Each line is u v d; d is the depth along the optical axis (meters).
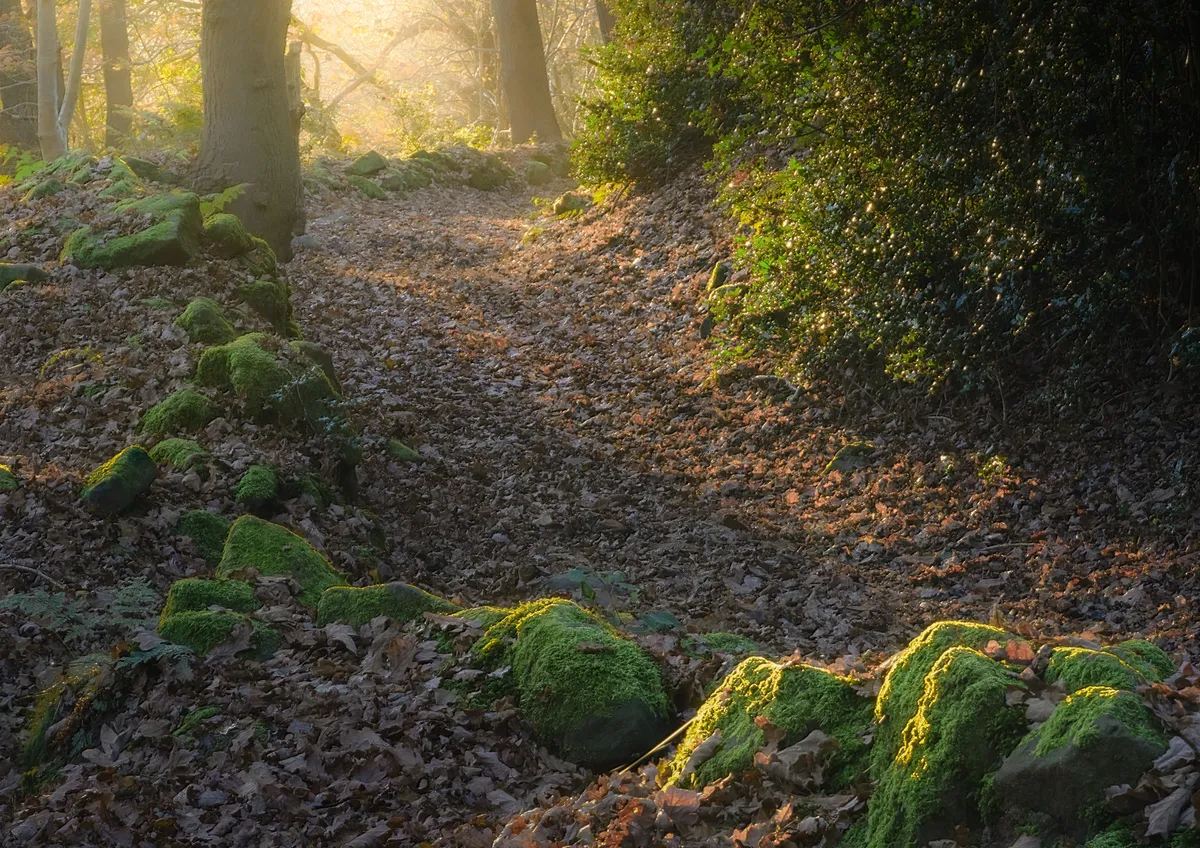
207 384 8.31
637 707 4.34
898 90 9.58
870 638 6.61
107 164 14.13
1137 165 8.44
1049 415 8.90
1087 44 8.30
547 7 44.62
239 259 11.54
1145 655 3.61
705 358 12.16
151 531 6.29
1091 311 8.41
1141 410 8.36
